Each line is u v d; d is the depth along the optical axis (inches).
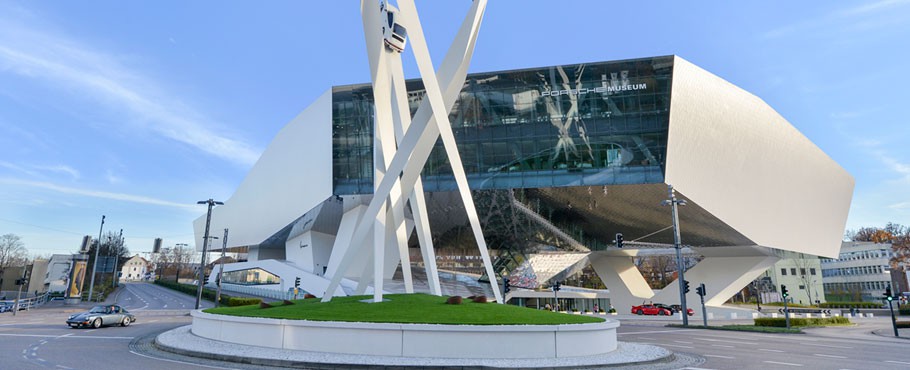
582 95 1544.0
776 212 1716.3
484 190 1609.3
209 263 5226.4
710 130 1547.7
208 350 514.3
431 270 762.8
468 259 1866.4
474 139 1624.0
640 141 1508.4
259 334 554.3
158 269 5492.1
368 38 766.5
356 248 708.0
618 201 1603.1
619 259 2048.5
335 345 507.2
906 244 2883.9
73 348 565.0
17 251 4446.4
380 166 756.0
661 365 485.1
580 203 1642.5
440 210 1723.7
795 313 1883.6
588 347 522.6
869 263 3280.0
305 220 1875.0
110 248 3774.6
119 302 2025.1
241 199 2269.9
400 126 782.5
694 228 1678.2
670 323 1268.5
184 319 1162.6
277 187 2012.8
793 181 1782.7
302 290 1771.7
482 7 724.7
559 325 505.4
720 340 800.3
